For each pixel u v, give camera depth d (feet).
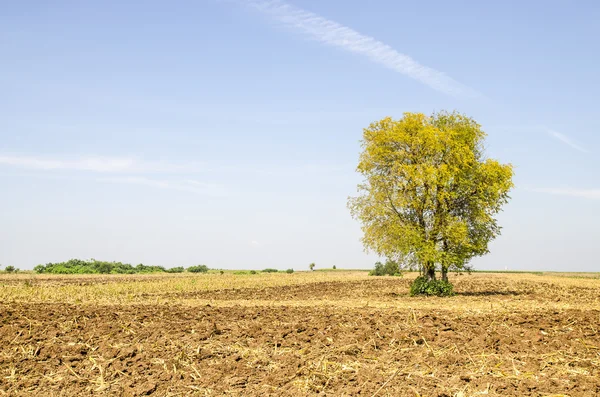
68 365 45.60
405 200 124.88
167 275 260.21
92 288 148.15
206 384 40.57
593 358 48.06
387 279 233.96
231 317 77.15
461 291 161.89
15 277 218.38
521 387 38.40
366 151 130.21
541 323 69.15
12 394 38.42
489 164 129.49
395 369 44.21
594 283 213.66
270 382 40.73
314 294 142.82
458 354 49.26
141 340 57.11
